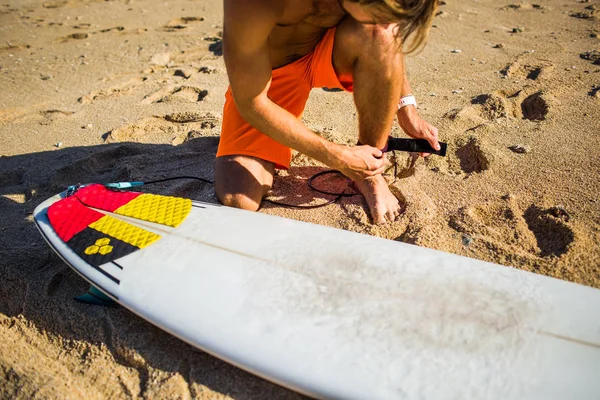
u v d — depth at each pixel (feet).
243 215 6.48
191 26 18.28
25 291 6.37
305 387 4.50
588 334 4.54
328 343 4.75
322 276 5.40
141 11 21.31
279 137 6.18
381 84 6.29
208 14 19.90
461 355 4.50
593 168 7.50
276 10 5.31
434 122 9.41
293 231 6.13
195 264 5.71
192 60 14.58
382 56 6.01
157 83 12.97
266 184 7.24
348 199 7.50
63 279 6.44
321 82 7.09
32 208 8.14
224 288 5.38
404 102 7.44
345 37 6.13
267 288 5.32
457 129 9.09
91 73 14.23
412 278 5.29
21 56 16.39
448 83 11.31
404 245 5.82
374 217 6.99
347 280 5.32
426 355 4.54
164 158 9.12
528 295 4.99
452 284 5.18
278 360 4.68
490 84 10.96
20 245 7.15
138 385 5.13
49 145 10.13
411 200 7.22
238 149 7.06
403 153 8.45
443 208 7.11
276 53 6.67
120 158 9.40
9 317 6.21
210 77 12.98
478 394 4.20
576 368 4.28
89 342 5.62
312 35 6.49
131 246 6.04
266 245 5.90
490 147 8.28
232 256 5.76
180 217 6.45
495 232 6.53
